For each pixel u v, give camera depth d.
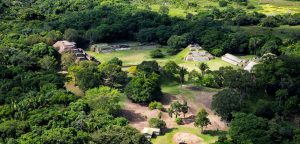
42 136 187.88
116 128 197.12
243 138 194.25
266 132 195.62
